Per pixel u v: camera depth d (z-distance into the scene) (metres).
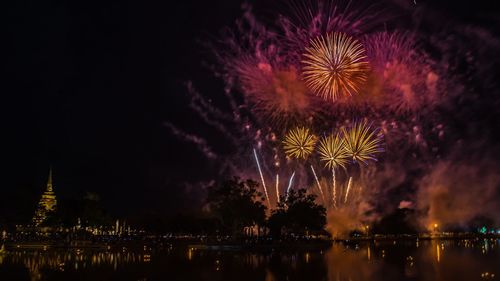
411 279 66.19
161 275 70.56
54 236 175.75
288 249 140.25
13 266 82.44
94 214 173.00
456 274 71.62
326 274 71.62
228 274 72.00
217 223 192.38
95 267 80.75
